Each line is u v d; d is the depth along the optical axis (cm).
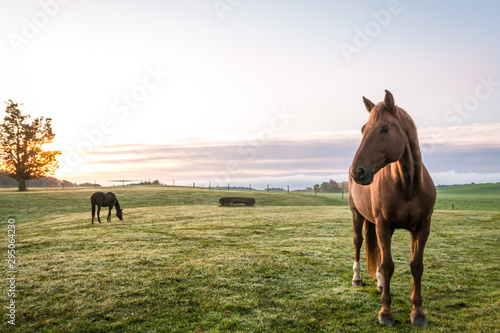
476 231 1136
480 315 432
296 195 3981
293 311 466
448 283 567
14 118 4547
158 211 2220
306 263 722
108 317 457
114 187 4975
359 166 354
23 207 2689
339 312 459
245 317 450
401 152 370
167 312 470
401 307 467
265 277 625
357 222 577
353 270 616
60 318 455
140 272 666
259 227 1370
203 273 650
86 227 1530
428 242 941
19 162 4578
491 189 6919
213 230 1312
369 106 437
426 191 396
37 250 945
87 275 650
